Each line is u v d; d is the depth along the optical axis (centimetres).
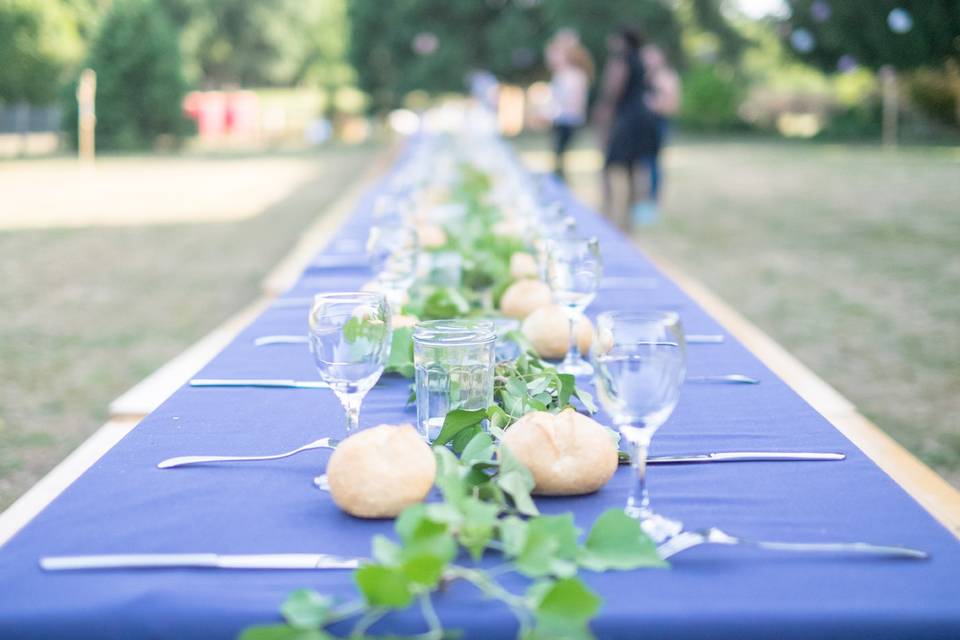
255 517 121
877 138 2375
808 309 600
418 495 120
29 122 2253
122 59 2202
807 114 2884
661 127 895
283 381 180
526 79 3155
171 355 504
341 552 111
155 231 980
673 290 278
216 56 4059
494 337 146
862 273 717
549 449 125
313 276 300
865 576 104
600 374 115
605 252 352
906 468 177
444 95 3234
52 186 1434
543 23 3023
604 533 103
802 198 1221
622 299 265
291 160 2038
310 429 155
